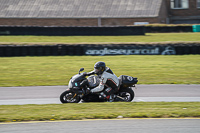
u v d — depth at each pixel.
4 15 130.00
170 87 38.41
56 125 20.48
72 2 138.00
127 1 135.88
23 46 68.19
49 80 43.12
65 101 28.98
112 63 58.31
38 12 132.00
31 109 25.12
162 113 23.23
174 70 51.19
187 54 70.00
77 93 28.59
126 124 20.72
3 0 139.50
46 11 132.62
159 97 32.62
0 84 40.34
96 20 129.50
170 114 23.03
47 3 137.62
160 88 37.75
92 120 21.67
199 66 55.03
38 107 26.00
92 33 97.44
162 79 43.75
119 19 128.62
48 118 21.97
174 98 32.12
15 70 51.34
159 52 70.44
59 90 36.50
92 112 23.59
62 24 130.75
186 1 146.75
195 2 145.38
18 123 20.98
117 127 20.06
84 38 90.50
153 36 94.81
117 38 90.25
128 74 47.41
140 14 127.19
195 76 46.06
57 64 57.25
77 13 131.12
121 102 28.16
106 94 28.67
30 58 65.31
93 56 68.44
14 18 130.00
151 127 20.11
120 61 60.94
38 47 68.62
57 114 22.98
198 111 23.95
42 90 36.50
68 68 53.03
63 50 69.25
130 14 128.00
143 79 43.72
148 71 50.09
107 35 97.31
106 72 28.53
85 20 130.00
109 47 70.06
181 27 106.25
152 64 57.28
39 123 20.95
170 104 27.42
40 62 59.69
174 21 148.88
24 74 47.78
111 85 28.67
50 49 68.94
